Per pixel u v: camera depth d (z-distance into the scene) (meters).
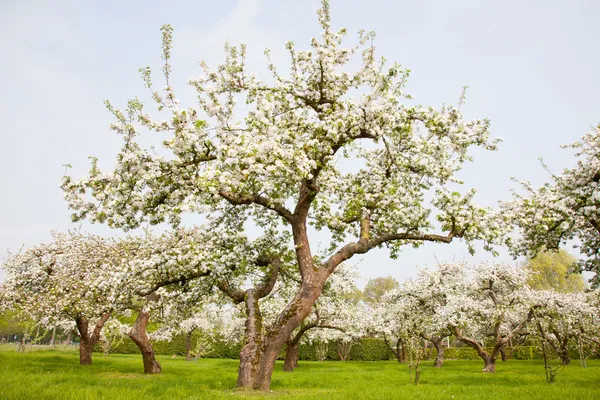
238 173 10.38
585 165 14.01
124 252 18.48
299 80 13.10
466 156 13.56
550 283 45.03
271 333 11.76
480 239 13.67
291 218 13.02
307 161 11.12
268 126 11.38
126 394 8.80
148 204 11.25
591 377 15.90
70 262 21.19
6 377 11.23
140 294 13.79
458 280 27.91
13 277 21.08
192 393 9.67
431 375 18.14
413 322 25.89
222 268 13.19
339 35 12.72
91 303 16.58
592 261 15.88
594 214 13.85
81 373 15.41
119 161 10.48
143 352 17.22
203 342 33.00
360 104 12.59
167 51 10.57
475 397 9.50
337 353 40.56
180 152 10.74
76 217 10.71
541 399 9.11
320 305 23.95
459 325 23.91
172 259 13.02
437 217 13.80
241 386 11.09
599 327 24.20
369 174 15.47
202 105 11.97
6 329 43.06
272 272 13.82
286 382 14.03
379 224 14.50
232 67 12.71
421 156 14.30
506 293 27.03
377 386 12.67
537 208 14.67
